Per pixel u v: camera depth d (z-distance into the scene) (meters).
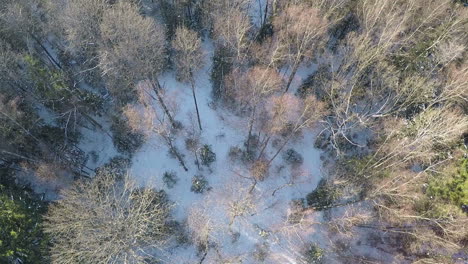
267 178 47.03
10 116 37.31
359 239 44.34
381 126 44.59
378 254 43.59
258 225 44.72
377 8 40.12
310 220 45.06
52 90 38.88
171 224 42.66
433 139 35.81
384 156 40.50
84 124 46.38
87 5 39.47
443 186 35.19
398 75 41.44
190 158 47.19
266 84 41.28
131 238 34.75
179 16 46.69
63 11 40.94
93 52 43.69
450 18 40.12
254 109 42.84
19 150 40.84
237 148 47.94
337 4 42.34
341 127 44.44
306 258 43.16
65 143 43.88
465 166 34.69
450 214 34.41
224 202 45.41
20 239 31.66
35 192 41.47
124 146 46.53
